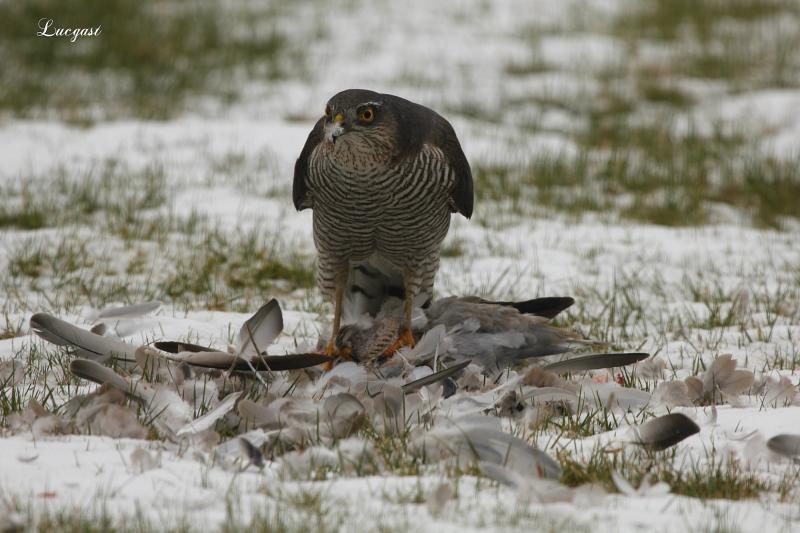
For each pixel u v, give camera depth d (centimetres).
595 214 1689
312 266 1355
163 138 2020
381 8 3241
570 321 1135
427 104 2353
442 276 1324
